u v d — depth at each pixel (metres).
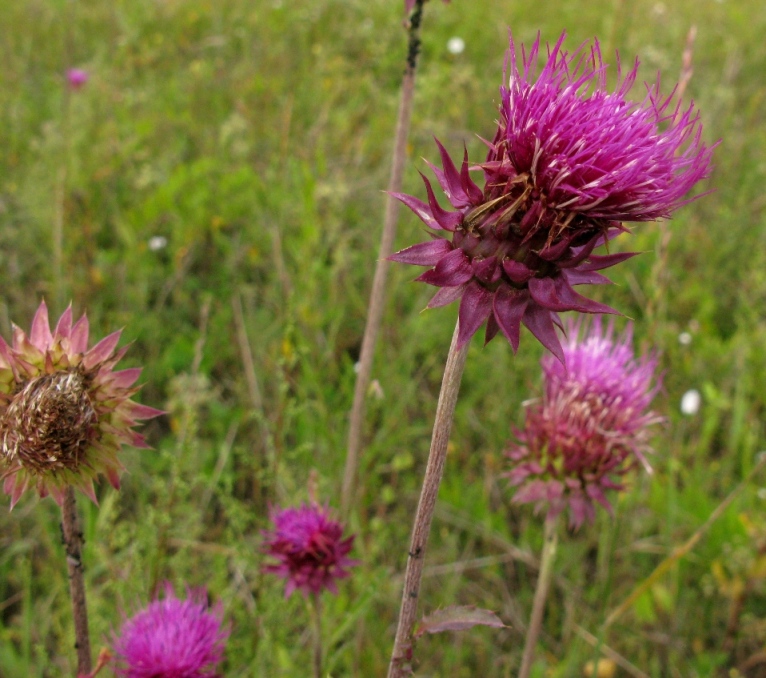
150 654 0.26
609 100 0.22
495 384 0.46
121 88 0.70
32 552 0.38
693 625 0.39
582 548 0.41
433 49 0.75
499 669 0.38
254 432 0.43
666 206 0.21
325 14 0.81
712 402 0.45
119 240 0.54
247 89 0.67
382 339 0.43
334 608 0.34
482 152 0.58
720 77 0.74
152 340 0.47
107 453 0.23
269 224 0.51
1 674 0.32
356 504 0.37
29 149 0.60
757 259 0.52
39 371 0.23
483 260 0.21
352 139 0.61
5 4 0.81
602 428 0.29
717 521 0.39
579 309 0.21
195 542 0.36
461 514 0.41
